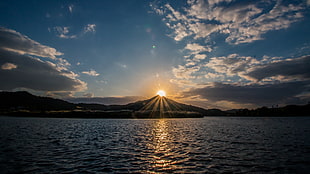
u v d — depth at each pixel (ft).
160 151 82.64
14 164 61.16
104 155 74.74
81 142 107.04
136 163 63.36
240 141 112.37
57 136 132.26
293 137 131.85
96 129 194.08
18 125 233.14
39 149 85.76
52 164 61.67
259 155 75.20
